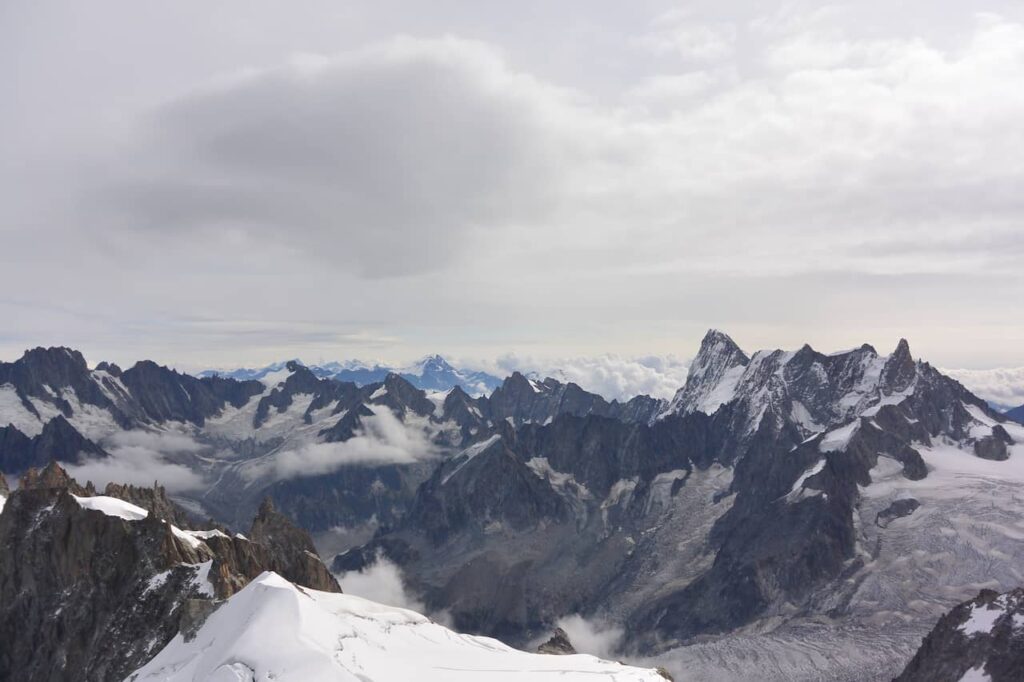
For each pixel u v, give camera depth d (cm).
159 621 18162
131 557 19750
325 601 17825
